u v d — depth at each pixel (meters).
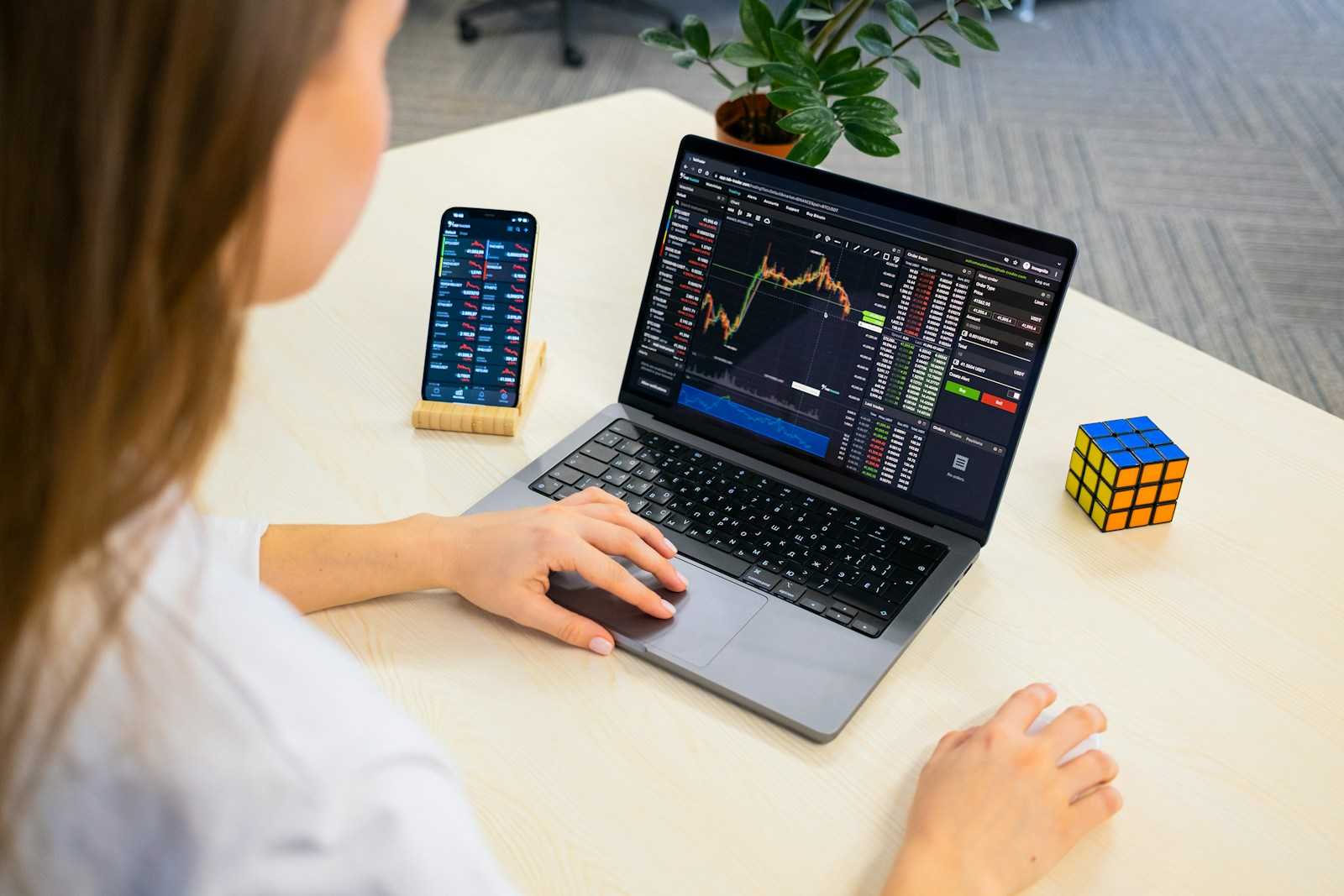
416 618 0.88
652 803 0.75
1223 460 1.07
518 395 1.08
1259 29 4.02
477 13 3.72
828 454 1.01
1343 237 3.02
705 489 1.00
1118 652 0.88
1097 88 3.68
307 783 0.37
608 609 0.88
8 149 0.31
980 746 0.75
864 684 0.83
